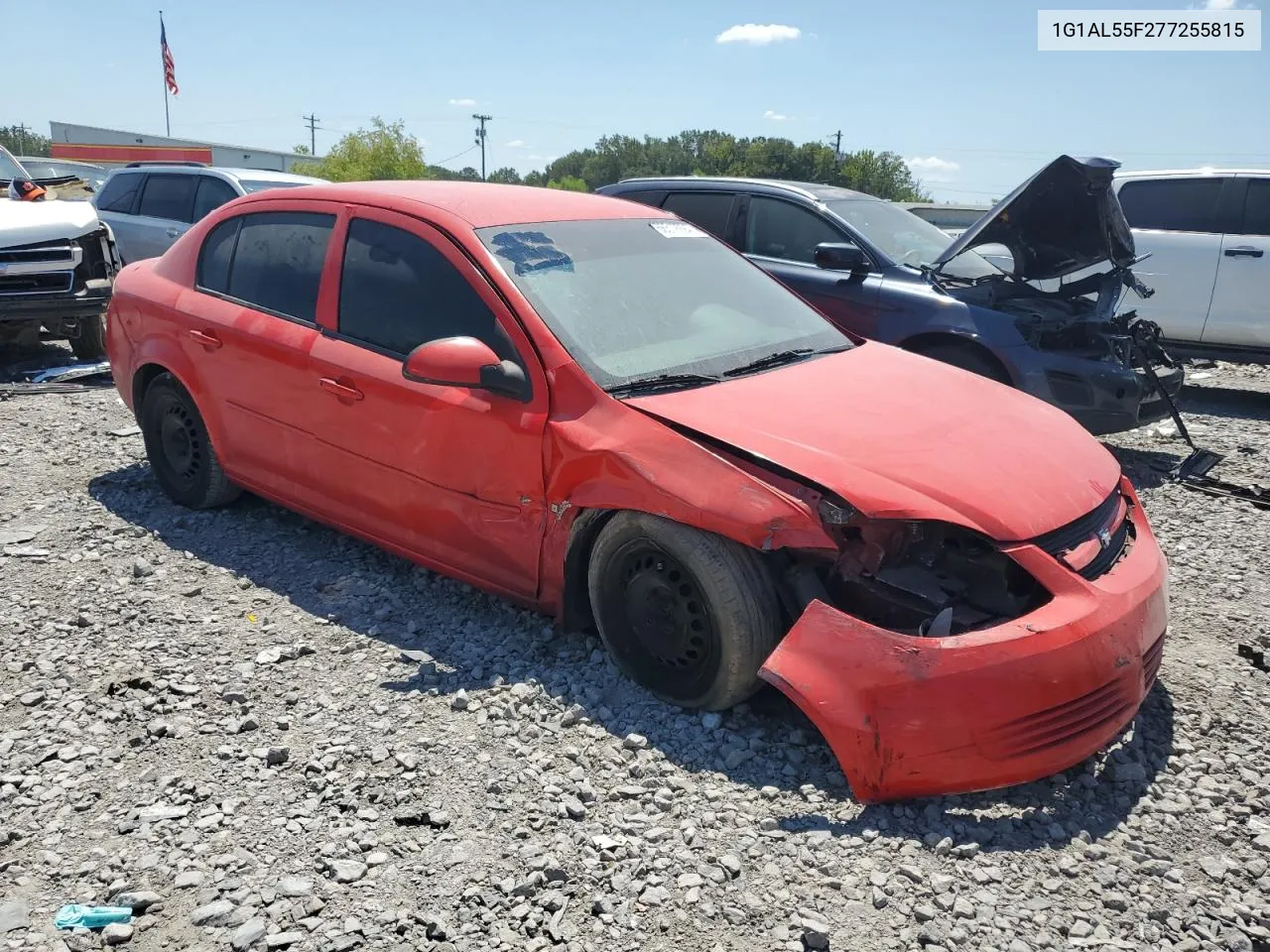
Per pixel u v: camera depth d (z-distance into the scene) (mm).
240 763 3270
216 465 5234
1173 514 6055
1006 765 2955
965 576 3182
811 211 7988
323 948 2488
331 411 4426
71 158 64000
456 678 3787
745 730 3457
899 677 2936
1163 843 2951
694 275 4559
